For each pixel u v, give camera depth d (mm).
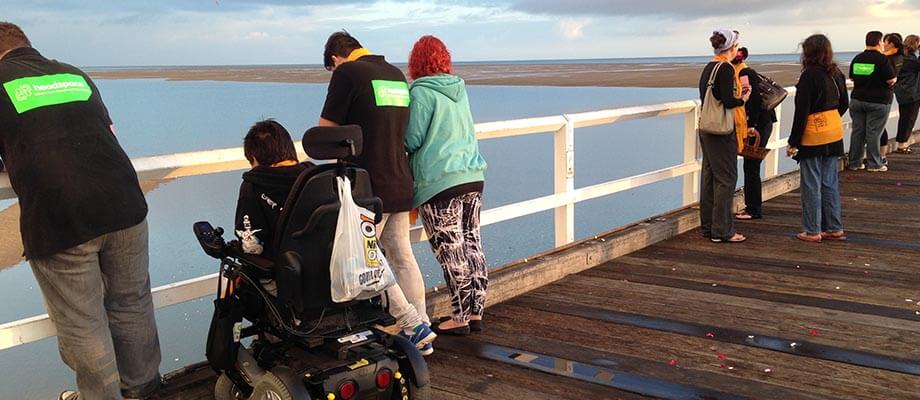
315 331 2711
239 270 2865
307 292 2670
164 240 7719
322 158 2662
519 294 4703
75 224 2697
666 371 3494
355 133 2715
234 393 3049
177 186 10688
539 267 4836
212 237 2873
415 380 2830
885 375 3402
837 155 5793
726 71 5461
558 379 3430
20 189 2678
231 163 3600
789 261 5336
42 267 2746
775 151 8164
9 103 2639
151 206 9352
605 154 13438
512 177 11344
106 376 2904
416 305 3707
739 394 3238
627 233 5727
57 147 2672
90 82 2900
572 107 25859
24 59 2727
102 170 2781
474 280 3951
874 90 8781
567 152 5281
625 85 44438
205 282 3545
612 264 5371
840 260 5332
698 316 4238
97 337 2861
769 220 6664
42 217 2674
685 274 5078
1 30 2742
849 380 3361
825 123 5664
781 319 4160
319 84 59281
